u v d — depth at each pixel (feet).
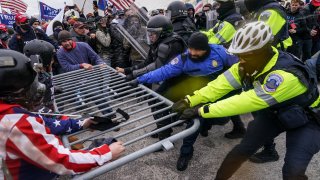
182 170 8.93
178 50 9.03
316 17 17.78
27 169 3.62
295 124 5.54
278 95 5.13
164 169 9.09
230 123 11.89
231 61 8.08
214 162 9.29
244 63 5.49
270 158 8.96
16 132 3.25
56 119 5.39
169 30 9.34
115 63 16.79
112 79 8.66
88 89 7.63
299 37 17.31
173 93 9.21
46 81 6.63
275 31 8.59
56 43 16.80
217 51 8.14
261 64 5.35
